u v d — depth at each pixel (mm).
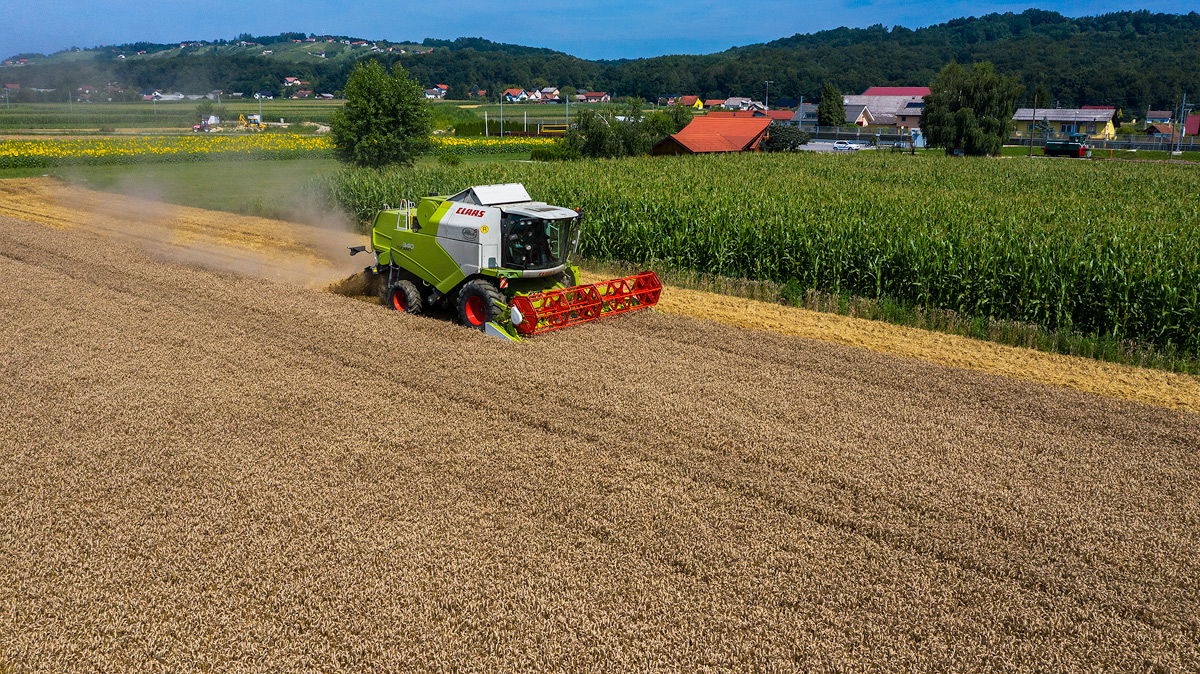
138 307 15164
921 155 59625
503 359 12258
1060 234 19156
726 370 12070
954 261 15820
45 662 5906
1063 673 5953
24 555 7121
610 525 7676
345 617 6375
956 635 6332
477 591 6715
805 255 17875
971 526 7828
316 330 13648
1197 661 6090
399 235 14680
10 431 9570
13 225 24062
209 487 8289
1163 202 28938
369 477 8531
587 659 5992
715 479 8625
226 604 6512
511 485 8414
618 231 20781
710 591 6777
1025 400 11242
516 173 31906
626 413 10273
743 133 61438
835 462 9078
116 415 10070
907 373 12250
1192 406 11500
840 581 6941
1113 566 7258
